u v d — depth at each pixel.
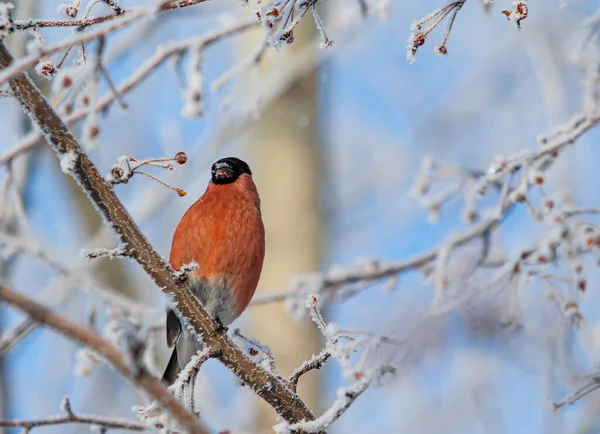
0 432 11.47
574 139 8.36
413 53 5.89
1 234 10.93
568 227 8.54
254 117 11.01
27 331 9.13
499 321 8.16
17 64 4.79
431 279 10.22
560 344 8.62
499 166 8.52
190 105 9.11
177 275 6.36
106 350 3.80
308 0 6.05
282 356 12.95
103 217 6.13
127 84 9.13
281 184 14.02
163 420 6.11
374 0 9.98
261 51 9.43
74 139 5.85
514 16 6.00
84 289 10.87
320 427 5.98
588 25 8.63
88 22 6.02
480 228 10.30
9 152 9.53
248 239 8.89
